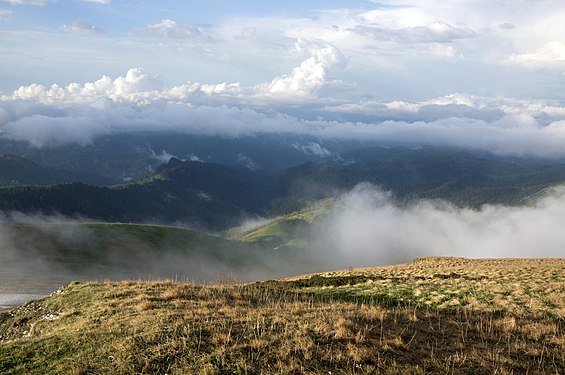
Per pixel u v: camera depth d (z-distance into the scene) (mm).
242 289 29141
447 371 14531
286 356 14672
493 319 22875
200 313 19422
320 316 19047
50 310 26078
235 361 14359
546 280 33812
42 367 14992
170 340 15695
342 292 33031
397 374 14117
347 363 14484
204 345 15422
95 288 28359
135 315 19922
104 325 18734
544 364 16031
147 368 14102
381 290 32844
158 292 25969
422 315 21891
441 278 38594
